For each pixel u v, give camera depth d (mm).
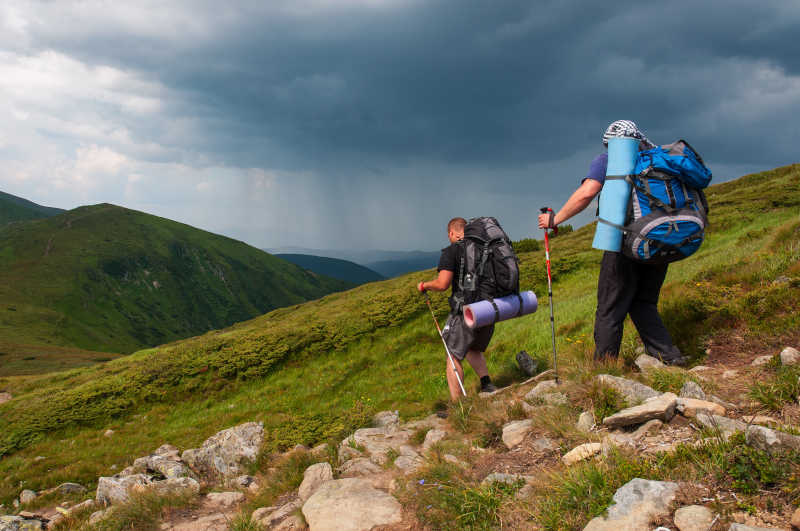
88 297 192625
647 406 3168
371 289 37125
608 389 3613
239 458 7406
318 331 22156
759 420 2820
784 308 4719
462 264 5023
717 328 5004
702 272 7848
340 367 19547
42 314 164875
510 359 11758
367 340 20953
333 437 6504
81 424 19406
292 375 19938
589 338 8797
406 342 20125
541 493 2637
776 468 2072
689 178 3711
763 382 3422
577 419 3609
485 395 5035
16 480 14977
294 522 3342
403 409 10656
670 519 2064
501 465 3312
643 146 4039
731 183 37031
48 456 17031
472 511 2668
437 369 16406
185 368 21359
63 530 7043
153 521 4484
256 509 4141
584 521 2270
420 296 23562
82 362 72000
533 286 23031
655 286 4438
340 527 2977
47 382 28250
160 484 5445
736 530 1798
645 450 2812
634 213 3811
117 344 171875
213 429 16359
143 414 19500
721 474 2227
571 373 4504
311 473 4270
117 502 5094
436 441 4262
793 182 27578
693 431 2891
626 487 2285
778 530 1766
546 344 11359
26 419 20266
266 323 33625
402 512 3016
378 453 4719
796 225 9578
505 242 5027
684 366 4352
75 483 13430
